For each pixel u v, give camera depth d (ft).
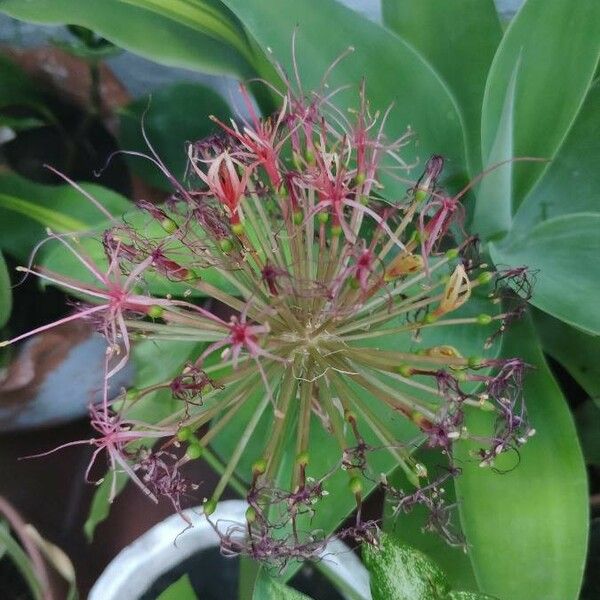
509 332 1.19
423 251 1.01
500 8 1.48
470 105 1.31
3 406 1.42
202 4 1.31
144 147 1.53
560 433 1.14
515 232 1.27
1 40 1.51
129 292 1.00
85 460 1.46
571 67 1.19
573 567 1.09
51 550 1.36
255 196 1.05
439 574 1.02
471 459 1.13
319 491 1.02
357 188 1.02
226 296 1.05
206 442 1.03
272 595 1.02
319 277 1.06
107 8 1.29
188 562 1.28
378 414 1.12
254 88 1.33
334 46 1.23
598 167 1.28
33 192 1.39
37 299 1.46
